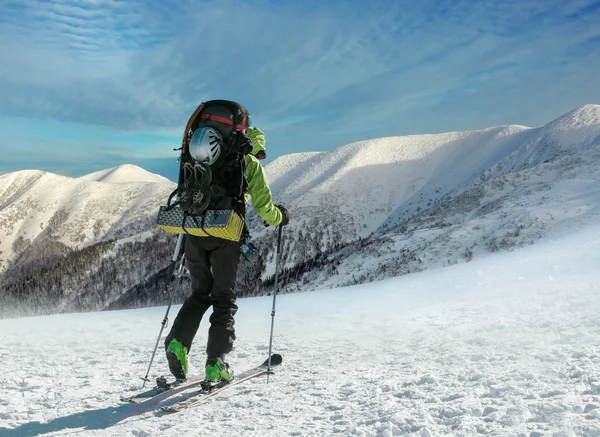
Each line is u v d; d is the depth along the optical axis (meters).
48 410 3.07
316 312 7.91
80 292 174.88
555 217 81.81
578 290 6.92
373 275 92.75
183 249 3.39
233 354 4.71
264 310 8.81
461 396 2.61
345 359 4.09
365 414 2.53
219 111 3.26
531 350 3.55
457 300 7.74
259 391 3.21
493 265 12.70
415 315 6.60
